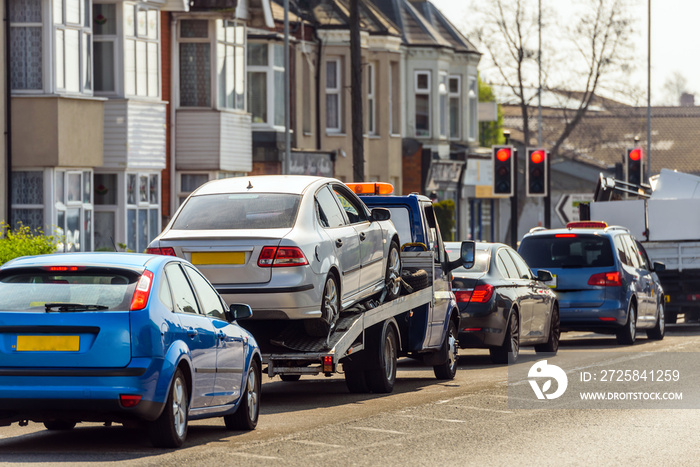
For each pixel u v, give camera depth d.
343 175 80.88
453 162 96.62
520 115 163.75
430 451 19.36
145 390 18.33
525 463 18.31
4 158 48.38
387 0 96.31
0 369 18.38
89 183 51.31
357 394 27.86
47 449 19.44
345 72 80.88
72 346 18.38
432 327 30.17
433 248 31.34
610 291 40.91
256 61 70.38
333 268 25.22
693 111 169.62
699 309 52.03
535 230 43.03
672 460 18.64
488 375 32.00
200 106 60.62
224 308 21.70
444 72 97.56
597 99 133.88
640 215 51.66
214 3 59.69
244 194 25.48
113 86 53.84
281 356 24.83
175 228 24.81
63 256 19.67
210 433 21.33
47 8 48.28
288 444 19.97
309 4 81.00
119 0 53.53
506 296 34.75
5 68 48.12
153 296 18.81
